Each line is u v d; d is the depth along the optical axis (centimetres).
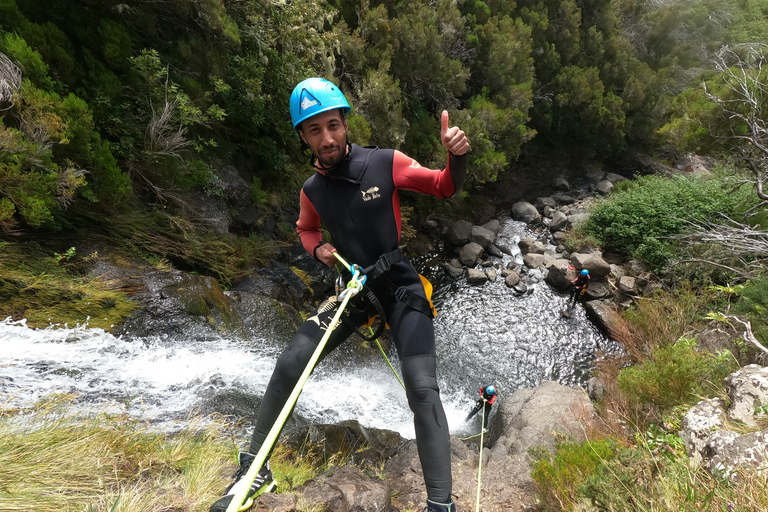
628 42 1830
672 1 2062
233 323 622
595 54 1753
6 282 485
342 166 180
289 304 809
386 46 1102
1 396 346
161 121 693
